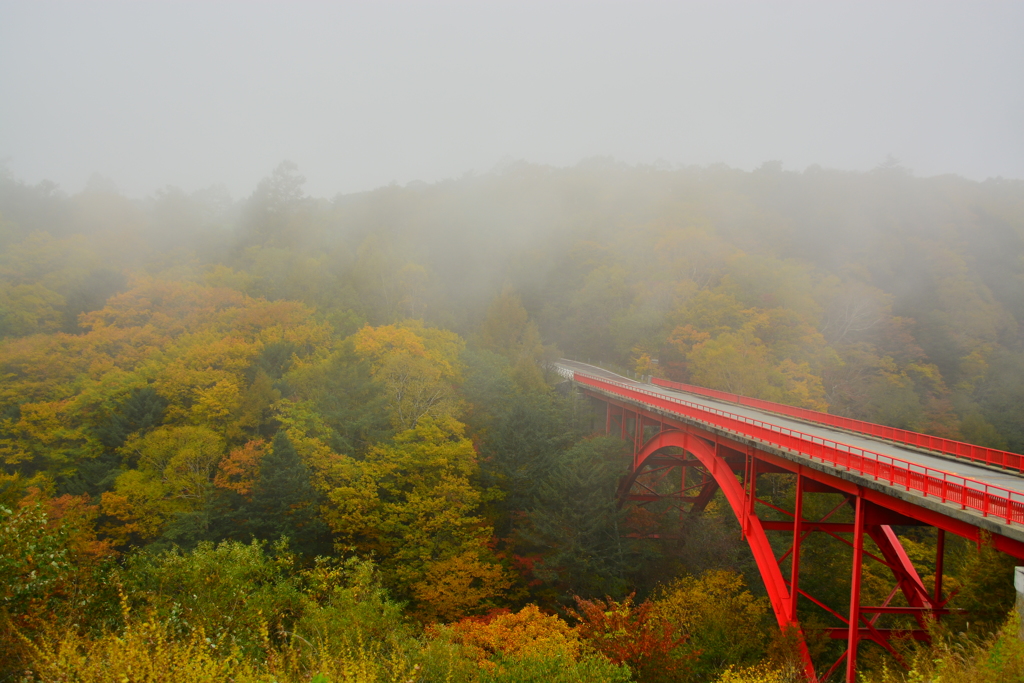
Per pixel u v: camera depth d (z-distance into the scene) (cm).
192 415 4469
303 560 3356
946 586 3023
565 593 3584
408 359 4962
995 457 2109
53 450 4350
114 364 5606
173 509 3753
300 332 6191
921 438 2525
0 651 1122
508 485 4184
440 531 3631
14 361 5412
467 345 6931
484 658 2161
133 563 1800
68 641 1049
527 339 6794
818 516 3456
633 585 3650
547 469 4169
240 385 4922
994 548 1405
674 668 2006
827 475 2052
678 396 5262
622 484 4509
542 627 2383
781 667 1811
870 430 2891
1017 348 8131
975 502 1450
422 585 3272
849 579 3231
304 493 3472
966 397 7069
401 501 3831
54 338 6025
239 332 6175
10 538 1341
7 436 4528
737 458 3133
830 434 2986
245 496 3831
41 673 1006
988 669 1059
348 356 5116
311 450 3991
